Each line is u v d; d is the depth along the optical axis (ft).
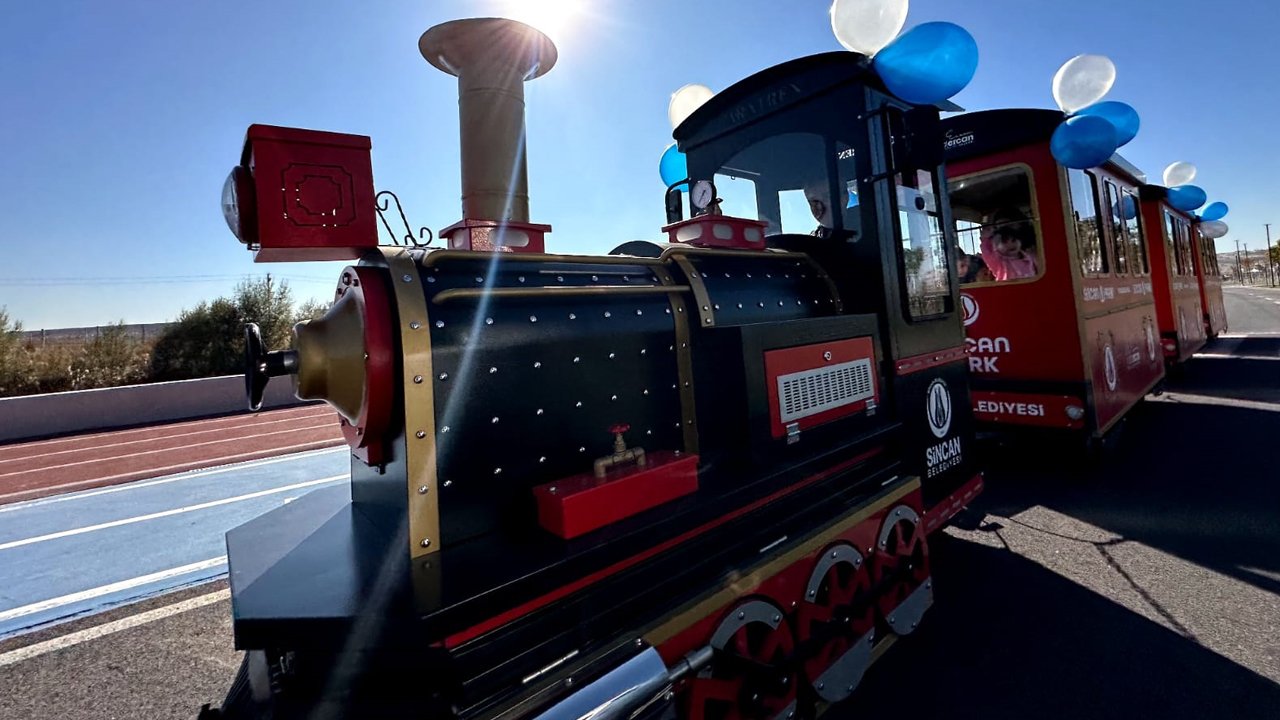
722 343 6.35
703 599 5.06
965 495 10.28
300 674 4.18
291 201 4.62
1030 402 15.19
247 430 31.40
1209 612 8.63
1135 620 8.56
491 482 4.93
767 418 6.33
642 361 6.18
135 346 50.08
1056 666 7.66
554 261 5.86
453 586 3.90
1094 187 16.52
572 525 4.72
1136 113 12.74
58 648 9.41
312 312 57.00
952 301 10.34
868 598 6.89
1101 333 15.43
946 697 7.20
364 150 4.95
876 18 8.26
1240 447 16.74
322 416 35.68
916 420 8.95
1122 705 6.87
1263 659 7.50
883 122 9.02
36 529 16.20
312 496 6.95
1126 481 14.48
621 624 4.61
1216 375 29.27
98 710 7.85
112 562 13.23
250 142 4.66
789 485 6.29
